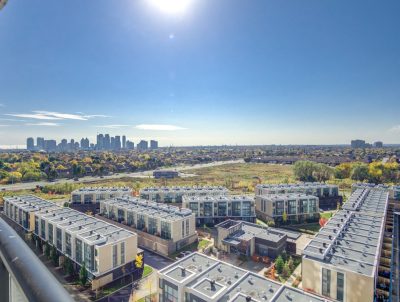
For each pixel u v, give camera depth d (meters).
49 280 2.53
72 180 116.50
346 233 41.41
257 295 26.12
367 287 29.67
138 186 98.81
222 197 66.69
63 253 41.28
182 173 143.25
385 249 46.22
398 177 108.81
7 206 59.34
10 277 2.84
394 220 64.19
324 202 79.62
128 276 38.25
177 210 53.75
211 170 155.12
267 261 43.94
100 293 34.12
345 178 116.00
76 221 45.06
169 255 46.50
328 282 32.09
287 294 26.11
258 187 80.69
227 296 26.20
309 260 33.62
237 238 48.59
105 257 35.94
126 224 55.56
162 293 29.78
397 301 33.47
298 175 116.94
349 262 32.88
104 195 72.81
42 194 87.31
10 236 3.14
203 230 59.84
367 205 60.09
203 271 30.19
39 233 47.81
